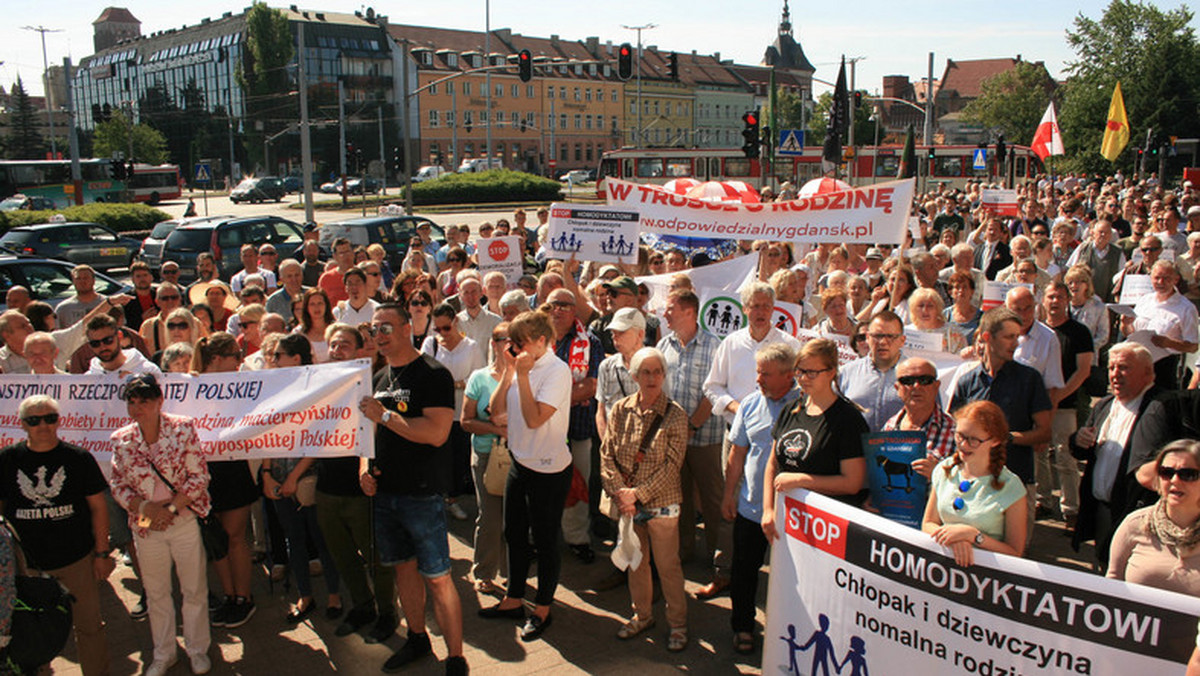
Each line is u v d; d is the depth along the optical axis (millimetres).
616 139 104062
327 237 19219
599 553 6457
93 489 4707
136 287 9695
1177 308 6926
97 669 4785
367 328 6180
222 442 5129
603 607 5578
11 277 12367
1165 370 6855
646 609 5180
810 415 4453
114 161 39844
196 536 4895
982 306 6945
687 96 110438
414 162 91875
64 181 50062
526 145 97500
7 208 45219
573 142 100750
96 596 4770
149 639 5383
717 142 114875
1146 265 9297
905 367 4484
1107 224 10547
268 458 5191
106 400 5602
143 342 7629
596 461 6664
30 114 95750
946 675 3752
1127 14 54906
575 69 100000
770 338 5617
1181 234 11609
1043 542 6387
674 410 5012
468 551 6516
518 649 5051
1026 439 5199
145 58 110062
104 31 154500
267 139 83812
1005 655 3590
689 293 5918
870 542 3945
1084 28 56750
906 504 4238
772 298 5590
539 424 5020
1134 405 4820
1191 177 40875
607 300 7234
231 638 5320
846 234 7727
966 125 105438
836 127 19625
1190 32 54312
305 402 5027
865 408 5324
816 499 4168
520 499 5227
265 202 60688
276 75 88688
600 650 5023
